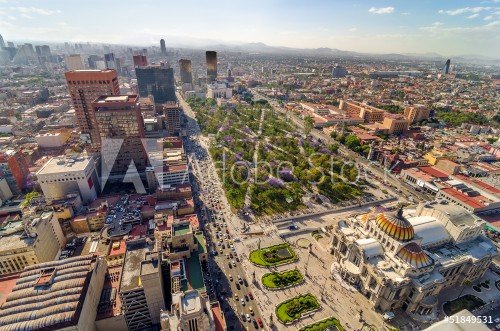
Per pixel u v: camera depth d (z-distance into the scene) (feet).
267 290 594.24
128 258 531.91
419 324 535.19
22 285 449.89
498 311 563.89
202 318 380.37
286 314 543.39
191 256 613.52
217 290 589.32
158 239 627.87
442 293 606.55
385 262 578.25
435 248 640.17
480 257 613.52
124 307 487.61
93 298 486.79
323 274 640.99
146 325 523.29
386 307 548.31
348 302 574.97
